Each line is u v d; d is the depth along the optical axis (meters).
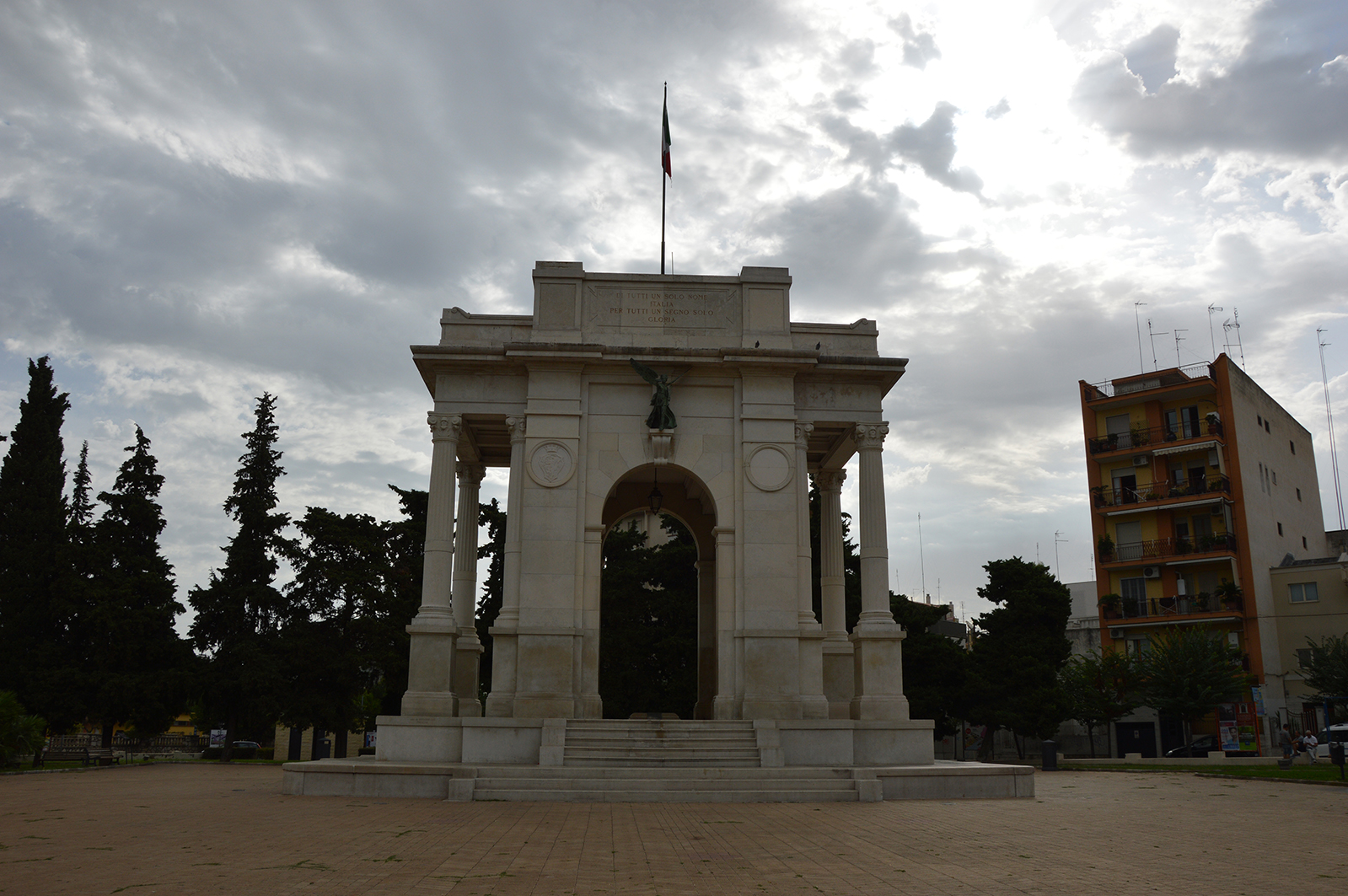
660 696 68.31
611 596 71.94
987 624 74.88
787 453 37.34
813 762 32.50
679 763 31.12
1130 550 76.88
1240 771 47.06
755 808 26.16
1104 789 36.34
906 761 33.59
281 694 66.19
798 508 37.06
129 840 19.06
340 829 20.81
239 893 13.61
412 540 74.81
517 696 34.66
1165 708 64.38
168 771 49.25
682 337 38.44
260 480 73.56
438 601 35.78
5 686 62.09
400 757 32.94
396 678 68.75
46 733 63.94
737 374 38.12
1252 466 76.12
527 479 36.62
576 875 15.49
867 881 15.20
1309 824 23.75
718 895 13.95
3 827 21.48
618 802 27.64
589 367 37.69
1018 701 67.81
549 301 38.25
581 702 35.28
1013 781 30.45
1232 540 72.56
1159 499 75.38
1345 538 87.62
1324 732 67.19
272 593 69.69
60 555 65.06
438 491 36.62
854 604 68.06
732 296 38.97
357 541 69.69
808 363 37.47
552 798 27.95
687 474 41.59
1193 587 74.25
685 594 71.50
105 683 62.94
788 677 35.50
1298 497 84.94
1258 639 70.62
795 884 14.88
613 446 37.47
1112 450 79.19
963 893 14.24
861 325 39.47
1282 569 73.81
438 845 18.59
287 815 23.77
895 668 35.53
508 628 35.41
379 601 68.62
